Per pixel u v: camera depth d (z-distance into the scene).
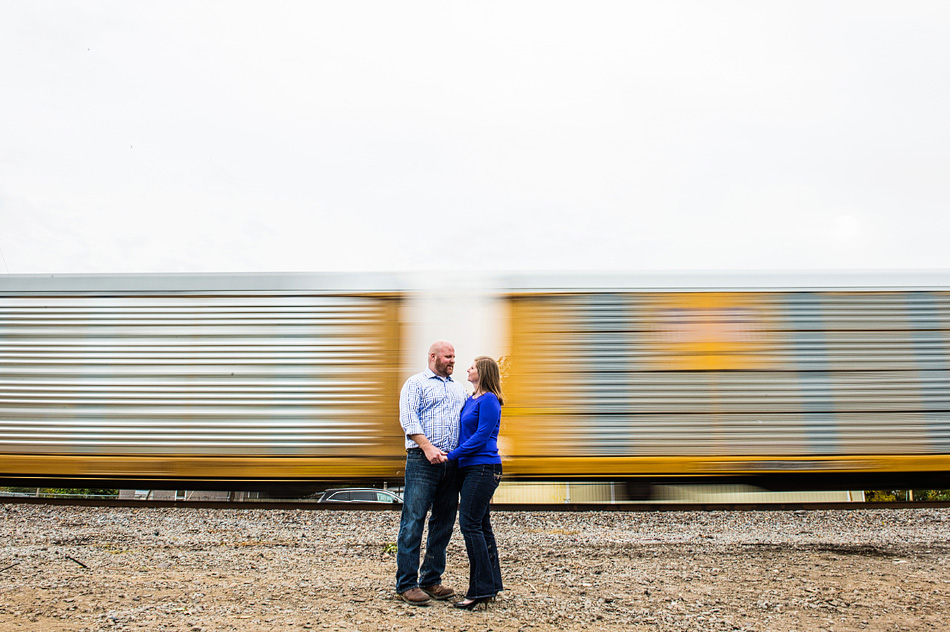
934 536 5.78
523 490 8.73
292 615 3.29
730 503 7.48
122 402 6.29
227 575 4.21
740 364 6.40
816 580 4.12
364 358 6.37
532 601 3.60
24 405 6.32
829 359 6.45
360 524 6.49
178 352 6.37
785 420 6.31
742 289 6.56
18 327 6.45
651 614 3.38
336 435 6.21
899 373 6.46
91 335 6.42
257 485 6.58
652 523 6.59
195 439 6.21
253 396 6.29
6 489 11.14
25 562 4.58
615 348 6.41
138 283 6.52
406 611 3.37
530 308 6.51
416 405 3.55
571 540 5.55
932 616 3.36
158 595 3.68
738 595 3.76
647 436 6.24
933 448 6.33
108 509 7.34
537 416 6.28
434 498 3.63
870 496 13.84
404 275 6.57
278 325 6.43
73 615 3.27
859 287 6.61
